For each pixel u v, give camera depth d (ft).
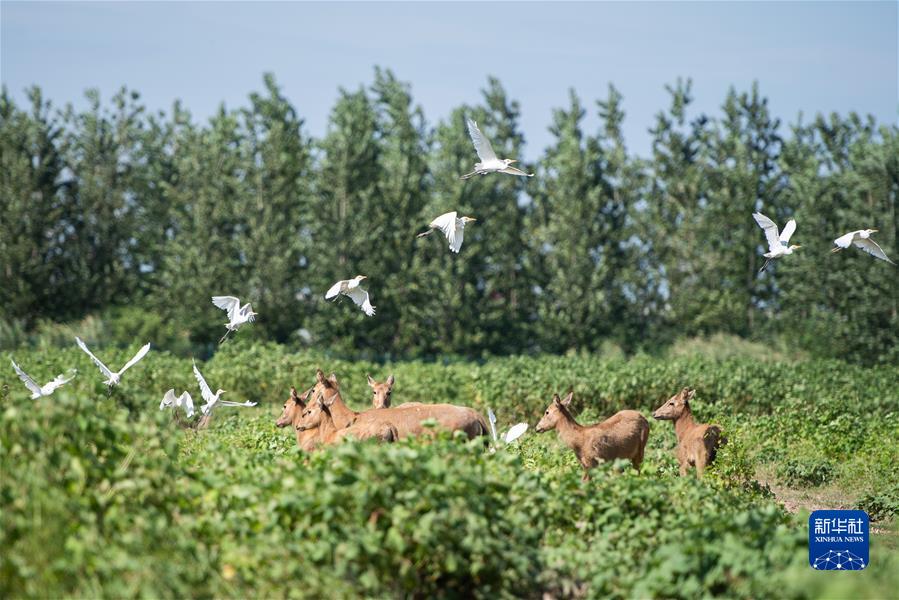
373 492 93.56
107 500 93.04
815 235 542.57
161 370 288.10
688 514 110.42
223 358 333.83
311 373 314.14
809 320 540.11
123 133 654.12
